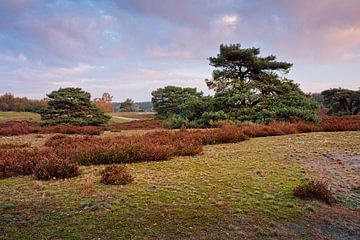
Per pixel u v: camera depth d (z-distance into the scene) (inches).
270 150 433.4
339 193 232.1
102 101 4183.1
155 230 161.9
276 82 1089.4
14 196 220.1
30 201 207.8
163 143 469.1
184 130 701.9
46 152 390.9
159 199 211.6
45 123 1422.2
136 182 259.0
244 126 767.7
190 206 197.8
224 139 539.5
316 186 223.0
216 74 1111.0
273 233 162.7
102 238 151.7
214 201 207.8
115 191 230.8
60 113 1510.8
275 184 253.1
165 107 2301.9
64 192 229.3
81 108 1571.1
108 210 189.6
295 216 185.2
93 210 189.6
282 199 214.2
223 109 999.6
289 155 389.7
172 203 203.3
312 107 978.7
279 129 669.3
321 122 895.1
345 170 307.0
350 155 381.7
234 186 246.5
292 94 1011.3
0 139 709.3
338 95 2082.9
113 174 260.1
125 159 354.6
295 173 292.5
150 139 509.4
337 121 902.4
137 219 175.9
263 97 1011.3
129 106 4884.4
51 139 620.7
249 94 991.6
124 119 2427.4
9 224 167.8
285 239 157.2
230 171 302.7
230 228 166.4
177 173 295.4
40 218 176.7
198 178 273.7
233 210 191.8
